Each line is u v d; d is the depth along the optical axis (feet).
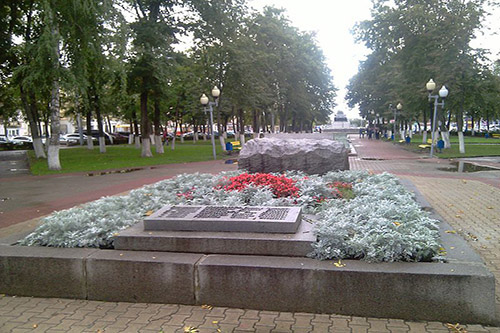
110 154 94.89
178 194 23.00
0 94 89.92
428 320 11.69
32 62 53.88
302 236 13.91
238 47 90.94
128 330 11.71
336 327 11.47
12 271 14.38
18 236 16.87
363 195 21.83
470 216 24.38
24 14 68.33
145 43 71.15
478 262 12.43
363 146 114.32
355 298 12.07
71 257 13.99
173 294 13.32
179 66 75.87
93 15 53.88
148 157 82.89
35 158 85.20
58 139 61.05
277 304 12.61
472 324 11.44
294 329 11.41
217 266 12.92
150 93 83.46
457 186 36.81
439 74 78.59
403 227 14.19
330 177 27.53
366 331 11.19
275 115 179.63
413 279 11.68
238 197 20.20
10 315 12.91
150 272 13.41
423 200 22.99
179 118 162.61
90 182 46.09
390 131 164.66
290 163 30.78
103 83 70.28
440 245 14.07
